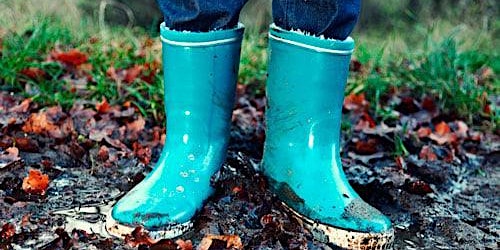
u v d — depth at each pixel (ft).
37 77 6.59
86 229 4.31
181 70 4.22
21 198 4.63
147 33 9.57
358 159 5.62
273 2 4.28
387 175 5.32
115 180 4.98
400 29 12.55
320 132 4.32
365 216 4.21
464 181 5.50
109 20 12.33
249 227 4.30
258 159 5.46
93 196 4.73
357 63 7.96
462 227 4.73
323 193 4.28
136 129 5.76
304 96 4.27
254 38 8.47
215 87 4.27
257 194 4.43
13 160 4.99
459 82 7.37
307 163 4.32
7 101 6.09
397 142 5.87
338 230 4.19
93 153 5.33
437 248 4.50
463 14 12.52
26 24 8.38
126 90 6.45
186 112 4.29
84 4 12.02
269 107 4.42
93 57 7.17
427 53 7.98
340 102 4.33
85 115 5.90
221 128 4.39
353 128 6.18
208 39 4.16
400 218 4.80
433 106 6.72
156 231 4.12
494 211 5.04
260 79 7.12
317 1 4.09
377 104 6.52
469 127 6.52
